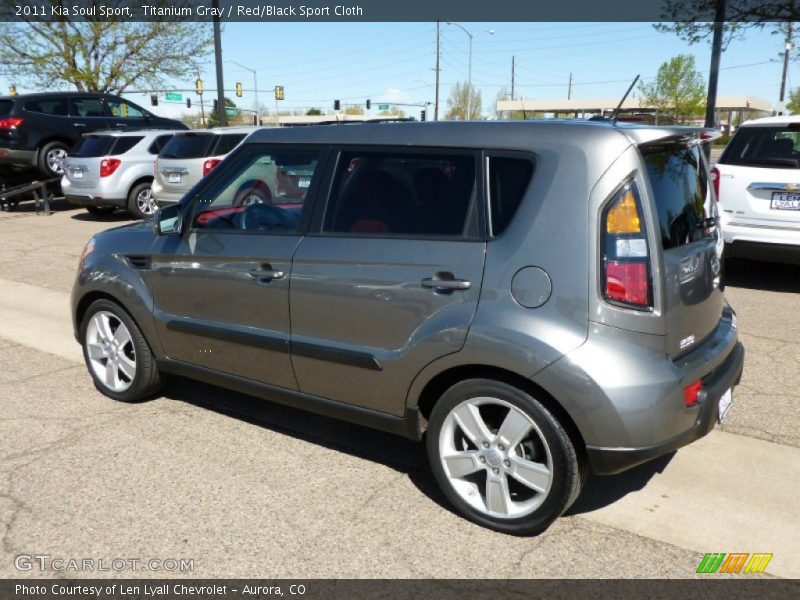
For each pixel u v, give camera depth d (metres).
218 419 4.42
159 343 4.34
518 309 2.94
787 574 2.88
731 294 7.23
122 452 3.96
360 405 3.54
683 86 40.31
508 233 3.01
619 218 2.84
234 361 3.99
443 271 3.12
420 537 3.15
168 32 22.88
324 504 3.43
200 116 58.97
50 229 12.60
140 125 16.30
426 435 3.36
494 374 3.08
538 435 3.00
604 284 2.83
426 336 3.15
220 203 3.99
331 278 3.45
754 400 4.58
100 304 4.59
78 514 3.33
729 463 3.78
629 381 2.80
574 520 3.28
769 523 3.24
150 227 4.49
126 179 13.29
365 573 2.91
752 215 7.00
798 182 6.74
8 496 3.49
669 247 2.97
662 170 3.07
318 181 3.60
